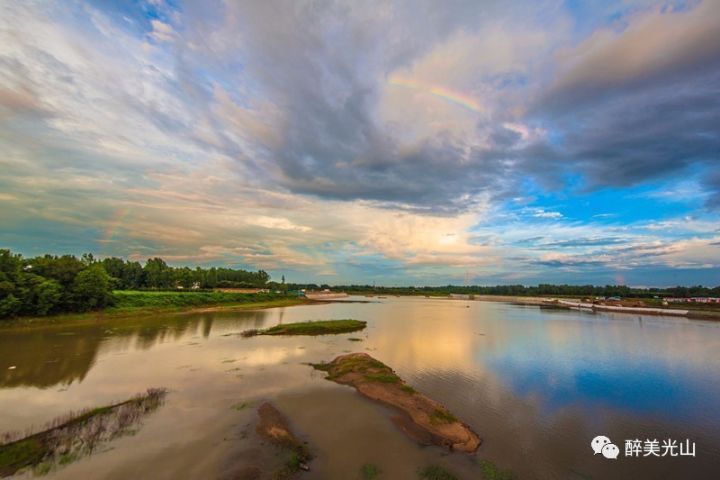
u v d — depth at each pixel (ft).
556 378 104.58
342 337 173.88
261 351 135.64
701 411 79.92
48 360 115.24
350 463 55.72
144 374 100.89
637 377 106.52
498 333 193.88
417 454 58.90
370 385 92.63
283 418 72.49
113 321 211.00
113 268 388.16
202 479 49.37
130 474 50.01
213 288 500.33
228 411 74.69
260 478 50.16
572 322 255.91
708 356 138.10
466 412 77.87
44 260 212.02
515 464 56.34
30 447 56.95
